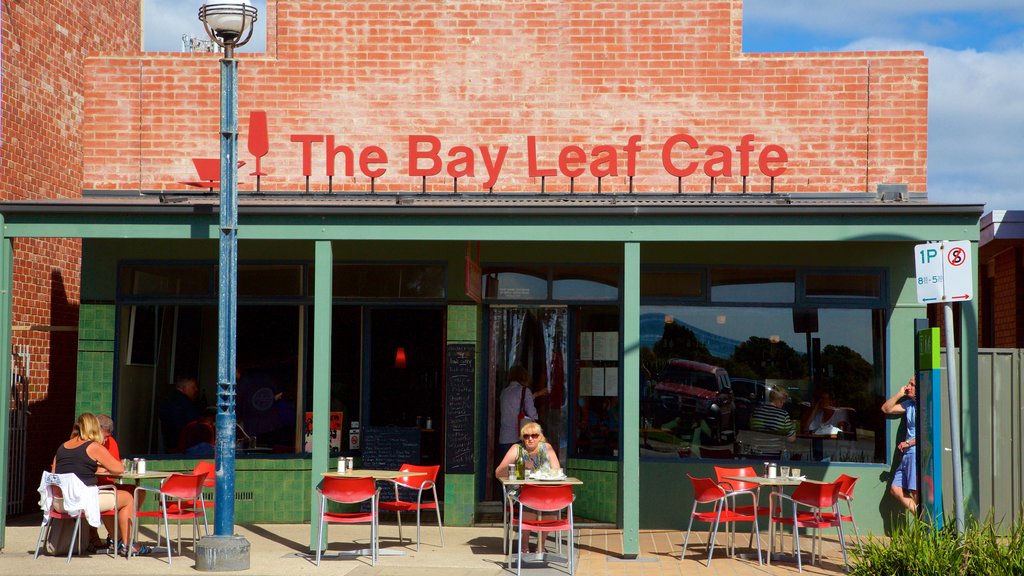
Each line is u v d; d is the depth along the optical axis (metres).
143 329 13.61
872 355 13.02
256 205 11.17
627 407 11.08
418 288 13.62
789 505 12.88
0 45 14.02
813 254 13.11
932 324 17.00
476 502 13.44
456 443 13.37
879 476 12.80
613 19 13.89
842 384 13.02
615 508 13.20
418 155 12.61
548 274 13.59
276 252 13.66
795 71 13.70
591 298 13.54
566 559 10.91
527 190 13.85
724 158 12.54
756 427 13.09
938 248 8.84
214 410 13.59
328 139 12.70
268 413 13.60
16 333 14.49
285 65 14.07
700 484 10.93
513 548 11.57
